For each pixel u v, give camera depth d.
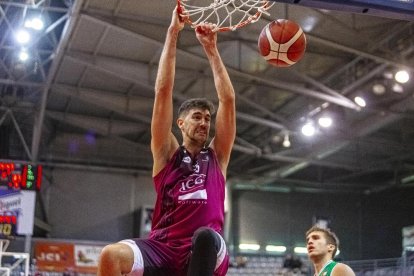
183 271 3.30
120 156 27.19
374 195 30.31
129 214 27.03
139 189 27.44
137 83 19.67
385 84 20.28
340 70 20.02
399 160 26.20
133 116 22.27
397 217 29.59
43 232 25.77
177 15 3.88
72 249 24.64
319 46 18.73
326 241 6.41
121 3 16.39
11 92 22.55
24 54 18.92
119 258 3.15
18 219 18.41
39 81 21.81
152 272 3.26
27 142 24.72
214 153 3.71
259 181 28.62
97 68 19.33
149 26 17.53
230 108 3.89
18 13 17.75
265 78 19.12
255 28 17.25
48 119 25.45
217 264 3.25
